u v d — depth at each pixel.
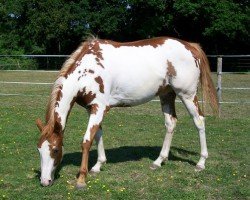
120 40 36.47
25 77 23.69
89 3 35.28
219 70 10.66
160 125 9.55
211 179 5.73
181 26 34.03
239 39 32.31
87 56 5.53
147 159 6.75
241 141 7.95
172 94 6.25
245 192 5.16
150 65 5.74
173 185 5.48
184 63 5.89
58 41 38.69
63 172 5.96
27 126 9.27
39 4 35.47
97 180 5.56
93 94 5.48
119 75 5.61
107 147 7.56
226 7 29.58
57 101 5.33
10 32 39.34
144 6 31.89
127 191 5.18
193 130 8.93
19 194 5.08
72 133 8.62
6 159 6.62
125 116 10.64
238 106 12.50
